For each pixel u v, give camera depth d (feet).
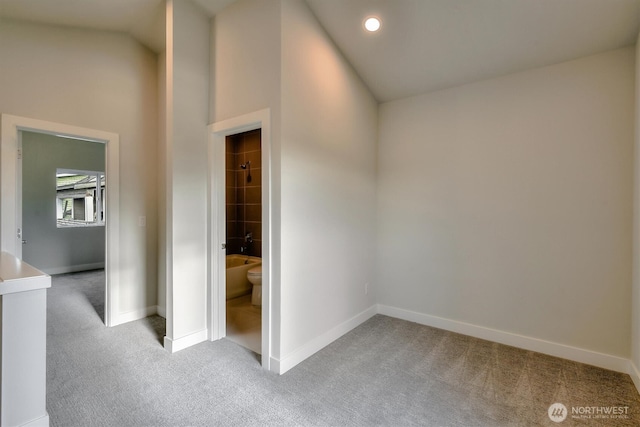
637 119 7.18
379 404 6.27
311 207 8.39
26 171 17.48
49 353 8.26
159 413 5.87
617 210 7.76
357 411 6.04
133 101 10.80
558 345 8.47
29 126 8.52
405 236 11.27
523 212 8.99
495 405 6.30
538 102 8.75
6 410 4.95
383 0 7.70
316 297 8.64
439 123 10.48
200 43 8.99
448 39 8.38
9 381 4.98
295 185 7.82
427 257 10.76
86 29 9.64
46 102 8.84
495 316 9.45
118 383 6.86
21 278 5.09
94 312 11.56
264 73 7.71
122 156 10.50
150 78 11.32
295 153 7.80
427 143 10.75
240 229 15.76
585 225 8.13
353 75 10.28
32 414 5.19
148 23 9.77
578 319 8.23
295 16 7.79
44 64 8.82
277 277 7.45
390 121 11.60
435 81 10.07
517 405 6.31
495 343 9.30
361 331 10.11
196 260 8.94
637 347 7.05
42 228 17.99
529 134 8.89
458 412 6.07
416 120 10.99
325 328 9.04
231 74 8.54
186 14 8.61
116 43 10.34
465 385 7.00
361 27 8.59
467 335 9.87
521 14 7.28
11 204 8.20
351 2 7.95
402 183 11.34
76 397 6.32
